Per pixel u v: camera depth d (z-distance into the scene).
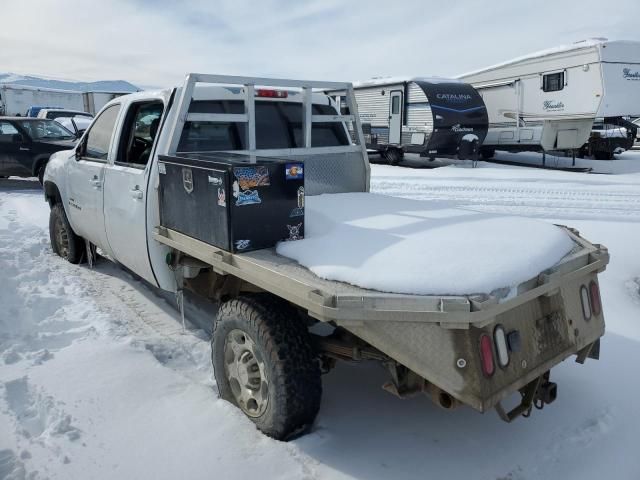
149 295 4.93
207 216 3.00
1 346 3.79
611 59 14.70
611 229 7.42
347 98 4.57
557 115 16.00
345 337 2.81
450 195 11.06
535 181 13.19
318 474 2.54
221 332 2.96
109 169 4.29
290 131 4.30
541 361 2.52
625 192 11.41
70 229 5.74
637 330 4.14
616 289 5.02
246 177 2.80
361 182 4.66
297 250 2.76
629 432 2.92
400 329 2.26
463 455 2.71
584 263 2.86
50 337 3.94
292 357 2.63
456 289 2.27
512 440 2.84
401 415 3.04
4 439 2.75
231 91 4.04
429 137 16.17
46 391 3.18
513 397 3.25
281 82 4.05
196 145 3.83
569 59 15.41
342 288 2.36
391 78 17.59
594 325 2.93
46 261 6.00
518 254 2.63
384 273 2.38
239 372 2.92
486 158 19.09
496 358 2.27
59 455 2.63
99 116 4.93
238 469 2.55
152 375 3.39
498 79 17.67
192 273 3.54
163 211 3.53
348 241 2.85
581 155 19.52
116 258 4.64
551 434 2.89
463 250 2.65
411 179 13.40
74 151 5.26
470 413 3.08
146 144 4.04
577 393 3.28
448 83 16.95
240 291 3.28
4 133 11.80
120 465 2.57
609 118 16.38
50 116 21.52
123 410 3.01
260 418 2.79
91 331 4.09
